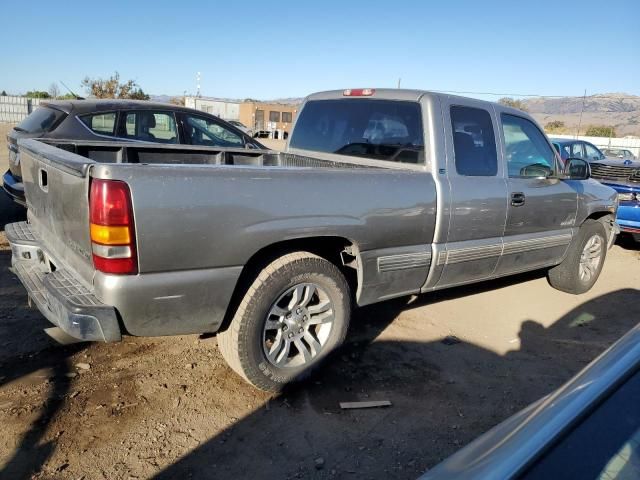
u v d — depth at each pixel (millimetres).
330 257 3754
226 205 2885
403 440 3020
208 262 2891
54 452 2701
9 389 3215
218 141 7723
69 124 6637
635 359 1480
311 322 3457
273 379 3301
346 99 4793
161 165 2736
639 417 1306
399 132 4250
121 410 3094
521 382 3799
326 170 3340
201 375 3555
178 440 2877
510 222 4551
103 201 2576
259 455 2811
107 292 2654
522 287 5984
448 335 4500
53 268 3457
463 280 4387
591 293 5957
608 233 6066
